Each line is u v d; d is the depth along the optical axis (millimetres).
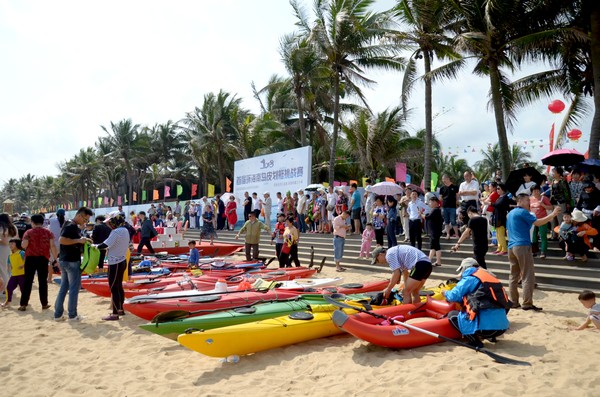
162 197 60688
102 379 5734
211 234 18797
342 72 24781
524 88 19125
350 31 23297
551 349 5840
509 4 15156
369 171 31938
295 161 22406
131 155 58781
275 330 6387
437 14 18609
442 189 13508
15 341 7363
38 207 115312
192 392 5203
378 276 12703
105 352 6801
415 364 5555
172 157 57875
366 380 5199
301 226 19547
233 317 6895
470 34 15727
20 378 5844
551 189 11195
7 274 9969
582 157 11961
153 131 59094
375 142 29391
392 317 6812
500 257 11359
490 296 5668
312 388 5105
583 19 15930
